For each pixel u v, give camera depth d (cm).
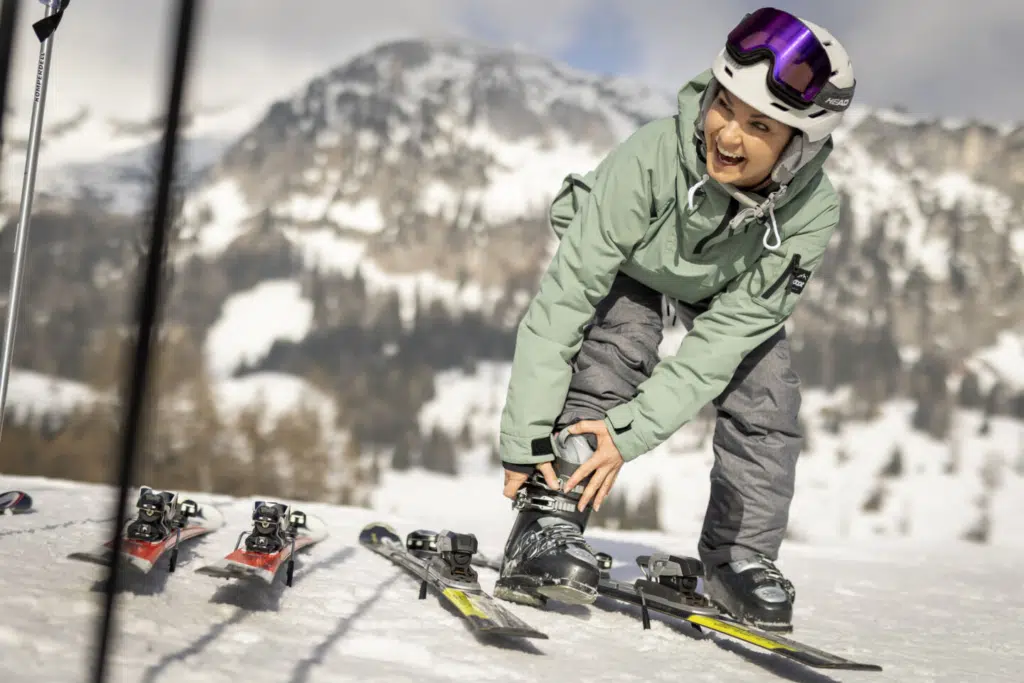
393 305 18762
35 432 3086
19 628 121
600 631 195
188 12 46
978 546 890
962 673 192
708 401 208
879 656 204
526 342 211
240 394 14100
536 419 209
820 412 14650
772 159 186
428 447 13450
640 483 11238
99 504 286
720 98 185
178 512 201
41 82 175
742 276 211
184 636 136
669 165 203
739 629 188
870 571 422
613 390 221
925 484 12481
